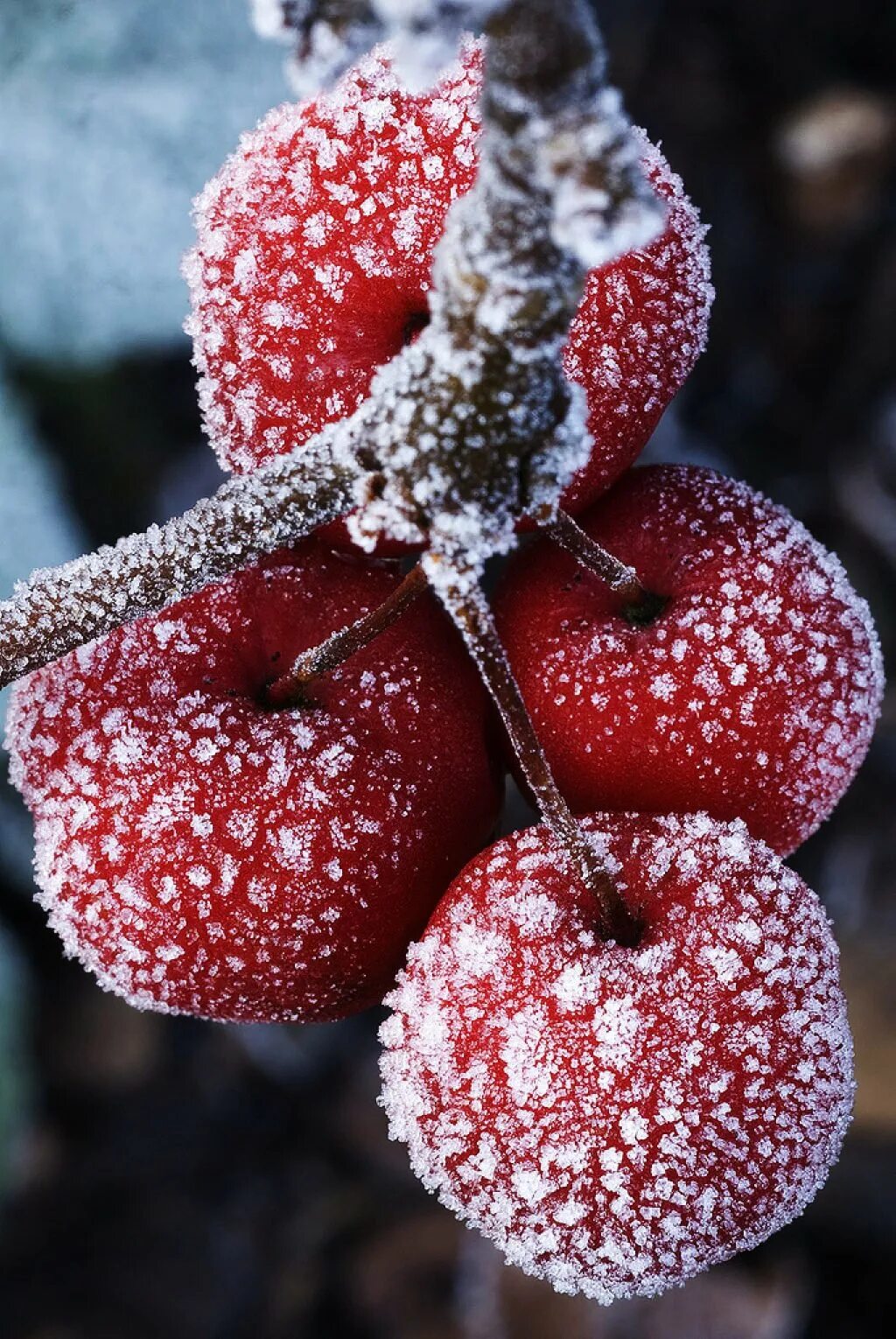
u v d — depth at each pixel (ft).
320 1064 1.32
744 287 1.45
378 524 0.62
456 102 0.65
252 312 0.67
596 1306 1.18
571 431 0.61
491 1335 1.19
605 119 0.57
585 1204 0.64
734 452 1.40
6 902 1.29
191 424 1.18
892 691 1.32
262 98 1.01
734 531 0.69
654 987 0.65
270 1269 1.24
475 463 0.61
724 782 0.68
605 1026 0.64
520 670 0.69
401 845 0.67
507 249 0.59
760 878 0.66
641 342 0.67
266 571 0.70
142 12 0.99
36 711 0.68
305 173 0.66
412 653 0.69
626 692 0.68
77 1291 1.23
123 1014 1.32
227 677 0.69
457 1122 0.65
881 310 1.43
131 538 0.65
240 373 0.67
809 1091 0.65
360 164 0.66
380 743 0.68
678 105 1.49
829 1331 1.19
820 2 1.51
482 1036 0.65
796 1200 0.65
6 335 1.05
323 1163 1.29
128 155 1.00
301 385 0.67
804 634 0.68
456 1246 1.24
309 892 0.67
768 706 0.68
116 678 0.68
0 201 1.01
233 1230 1.26
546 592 0.69
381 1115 1.30
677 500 0.70
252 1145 1.30
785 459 1.41
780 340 1.44
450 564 0.62
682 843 0.66
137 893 0.67
